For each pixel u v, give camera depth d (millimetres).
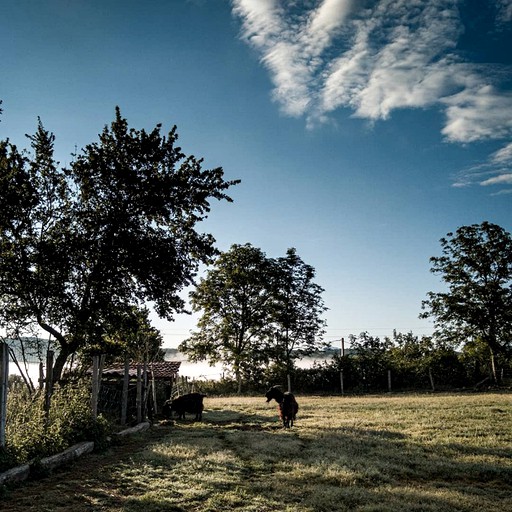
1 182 16750
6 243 17297
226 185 20938
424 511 7379
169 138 20250
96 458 11430
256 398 37406
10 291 17141
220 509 7367
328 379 47188
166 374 28922
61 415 12344
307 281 56219
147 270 18734
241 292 53000
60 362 17750
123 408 18094
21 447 9633
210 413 25625
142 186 19109
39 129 18859
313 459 11180
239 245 53688
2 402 9281
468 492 8625
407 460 11086
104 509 7207
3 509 7168
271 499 7930
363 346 48406
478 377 45719
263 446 12906
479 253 46156
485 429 15477
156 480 9070
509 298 45156
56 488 8414
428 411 21094
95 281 18062
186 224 20844
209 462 10820
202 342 52188
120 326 18641
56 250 17453
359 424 17547
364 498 8016
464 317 45375
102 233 18625
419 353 46688
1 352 9445
